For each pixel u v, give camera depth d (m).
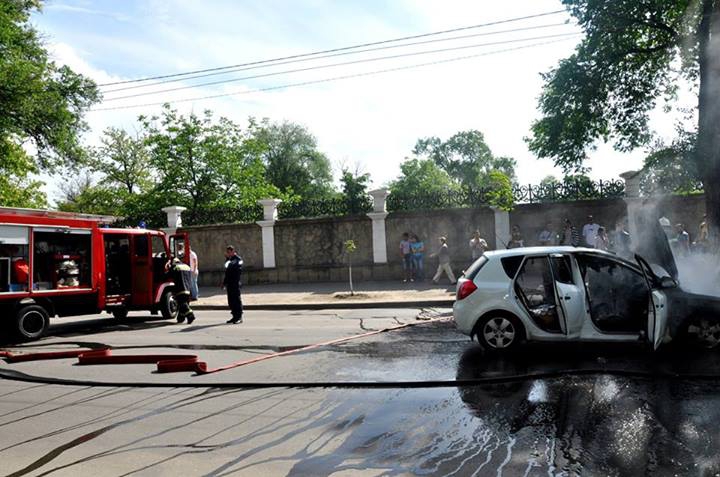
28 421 5.83
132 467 4.44
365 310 14.61
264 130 57.44
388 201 20.98
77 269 12.65
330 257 21.58
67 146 23.89
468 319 7.98
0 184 30.17
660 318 6.76
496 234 19.44
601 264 7.66
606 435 4.68
